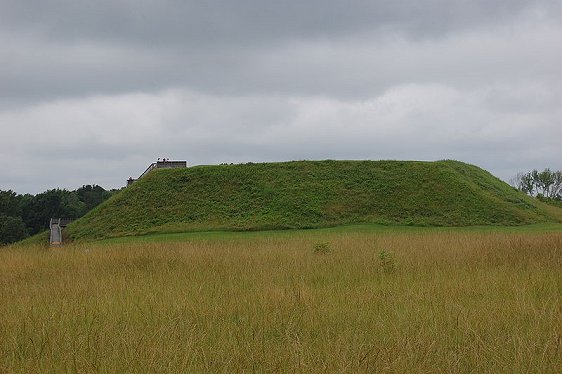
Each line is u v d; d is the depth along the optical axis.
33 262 17.84
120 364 6.32
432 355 6.47
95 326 8.20
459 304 8.91
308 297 9.77
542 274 11.83
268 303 9.44
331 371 5.98
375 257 16.42
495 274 12.10
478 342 6.79
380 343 6.96
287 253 18.41
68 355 6.69
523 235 24.17
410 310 8.70
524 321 7.85
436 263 14.56
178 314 8.88
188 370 6.09
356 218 43.50
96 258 18.23
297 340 6.96
